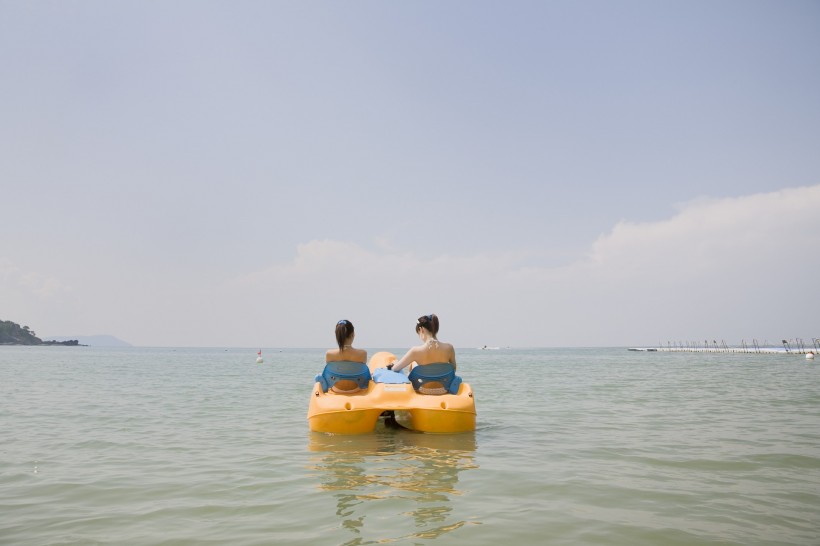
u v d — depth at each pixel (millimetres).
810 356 37844
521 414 8781
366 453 5562
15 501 3926
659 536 3031
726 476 4504
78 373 22578
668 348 97625
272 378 19688
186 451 5805
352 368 7016
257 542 2980
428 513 3471
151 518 3482
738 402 10328
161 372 24031
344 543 2930
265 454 5570
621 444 6008
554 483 4258
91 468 5008
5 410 9484
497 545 2877
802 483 4273
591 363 37500
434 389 7184
